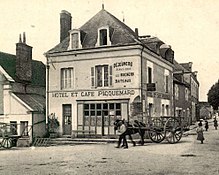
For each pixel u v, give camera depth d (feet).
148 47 80.64
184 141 70.95
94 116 78.84
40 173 34.81
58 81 83.56
